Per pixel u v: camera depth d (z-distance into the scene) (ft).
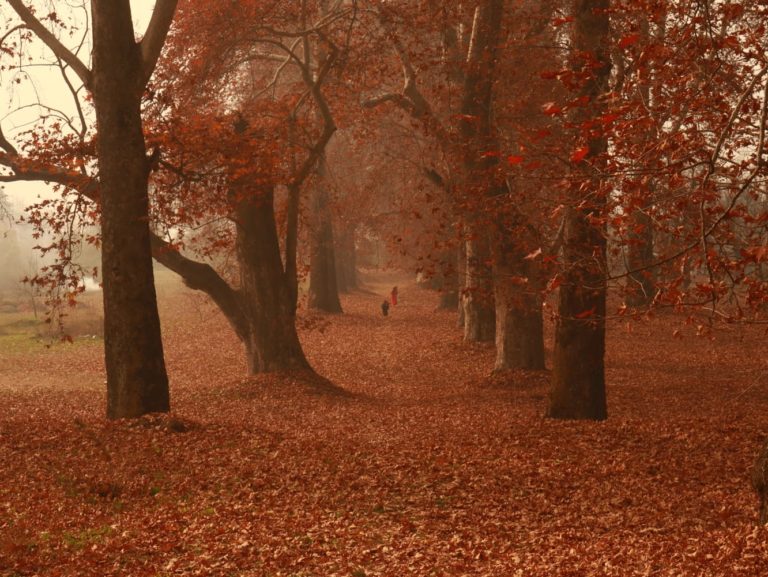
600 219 31.81
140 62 57.31
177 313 191.83
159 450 46.83
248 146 71.51
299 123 86.48
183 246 78.59
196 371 117.80
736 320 29.09
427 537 34.06
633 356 108.37
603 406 59.77
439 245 73.67
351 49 85.20
